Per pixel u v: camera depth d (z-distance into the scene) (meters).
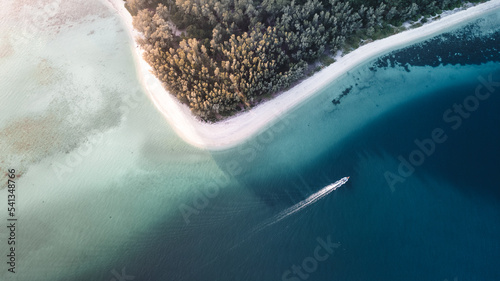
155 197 48.91
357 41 59.22
